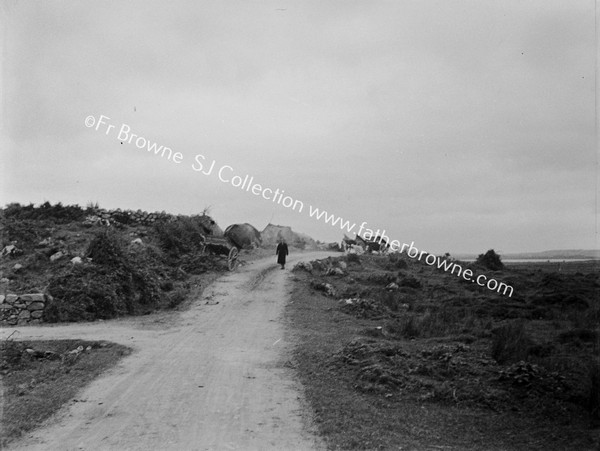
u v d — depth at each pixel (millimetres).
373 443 9555
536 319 22609
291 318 21828
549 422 11039
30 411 11094
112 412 11031
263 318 21984
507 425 10883
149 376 13633
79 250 27859
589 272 34562
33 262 26766
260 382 13141
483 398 11992
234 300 25406
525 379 12547
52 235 31328
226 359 15500
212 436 9758
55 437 9773
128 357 15688
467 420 11102
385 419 10836
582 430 10609
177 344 17547
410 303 25906
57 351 17328
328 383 13062
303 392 12398
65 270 25203
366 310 23188
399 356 14633
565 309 23562
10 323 21703
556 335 17984
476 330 19000
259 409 11195
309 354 15656
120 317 23250
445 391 12312
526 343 15539
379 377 13008
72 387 12750
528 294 28266
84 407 11359
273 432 9977
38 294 22234
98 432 9984
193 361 15219
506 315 22906
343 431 10031
